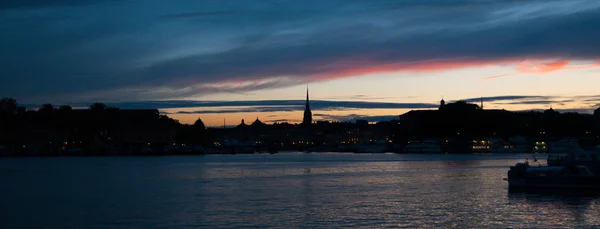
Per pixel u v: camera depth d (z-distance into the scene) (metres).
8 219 65.38
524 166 90.56
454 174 133.88
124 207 74.56
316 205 75.31
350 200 80.69
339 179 121.19
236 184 109.25
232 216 66.44
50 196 88.56
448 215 66.50
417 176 128.38
